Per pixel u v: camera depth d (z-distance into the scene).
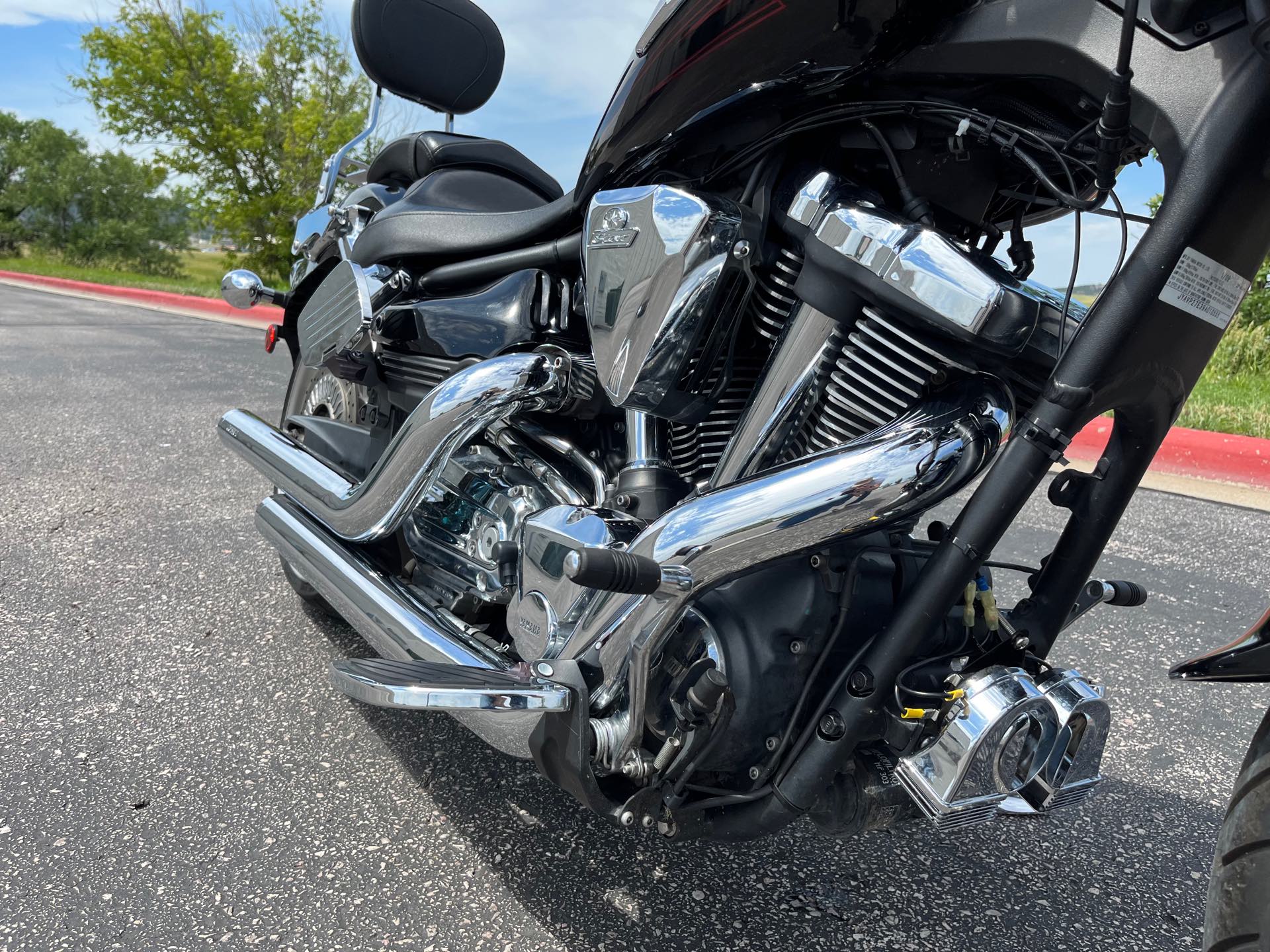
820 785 1.47
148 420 5.79
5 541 3.66
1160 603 3.36
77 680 2.65
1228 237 1.22
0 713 2.47
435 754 2.38
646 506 1.73
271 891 1.88
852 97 1.45
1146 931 1.85
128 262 50.75
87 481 4.46
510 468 2.14
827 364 1.47
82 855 1.95
